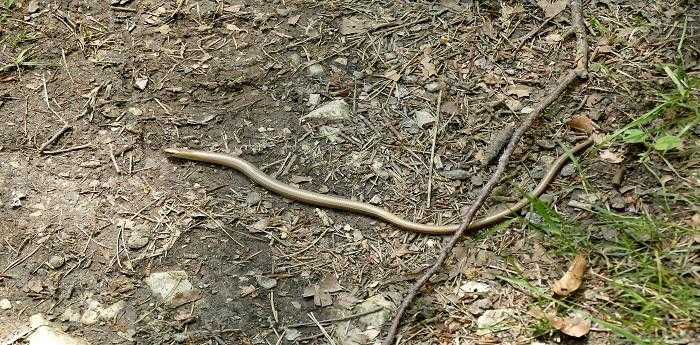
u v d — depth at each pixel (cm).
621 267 101
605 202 107
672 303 98
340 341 100
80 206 110
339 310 103
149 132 117
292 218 110
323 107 118
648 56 118
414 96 119
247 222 109
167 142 116
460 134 115
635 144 111
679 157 109
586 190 108
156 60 123
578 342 98
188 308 103
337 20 127
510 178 110
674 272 100
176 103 119
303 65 122
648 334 97
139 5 129
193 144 116
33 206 110
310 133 116
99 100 120
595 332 98
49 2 129
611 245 103
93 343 101
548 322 98
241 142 116
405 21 126
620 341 97
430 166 112
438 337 100
